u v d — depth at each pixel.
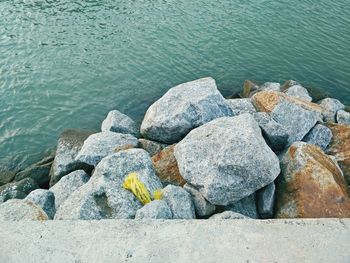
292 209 9.66
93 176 10.13
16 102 16.59
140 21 22.28
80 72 18.42
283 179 10.33
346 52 21.12
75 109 16.56
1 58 18.81
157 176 10.59
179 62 19.58
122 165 10.20
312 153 10.52
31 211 8.64
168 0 24.55
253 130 10.09
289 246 5.88
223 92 18.12
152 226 6.22
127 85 18.00
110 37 20.84
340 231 6.11
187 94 12.90
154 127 12.44
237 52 20.61
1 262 5.69
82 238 6.04
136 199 9.52
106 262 5.69
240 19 23.11
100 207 9.30
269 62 20.16
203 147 10.07
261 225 6.21
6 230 6.15
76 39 20.52
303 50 21.08
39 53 19.34
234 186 9.50
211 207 9.71
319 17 23.78
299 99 13.91
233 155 9.55
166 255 5.77
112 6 23.52
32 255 5.79
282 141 12.11
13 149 14.68
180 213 9.12
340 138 12.67
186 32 21.66
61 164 12.72
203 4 24.31
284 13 23.94
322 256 5.73
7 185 12.33
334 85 19.05
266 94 13.52
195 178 9.77
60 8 23.02
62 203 9.79
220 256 5.74
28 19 21.81
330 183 9.64
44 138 15.21
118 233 6.11
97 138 12.58
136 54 19.81
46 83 17.64
